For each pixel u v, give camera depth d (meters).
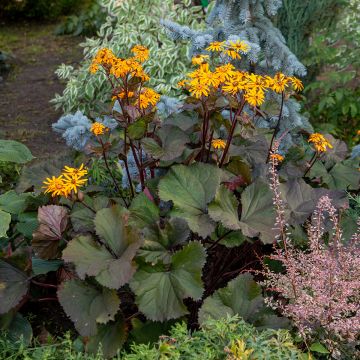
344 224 3.04
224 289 2.61
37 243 2.59
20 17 12.03
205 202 2.74
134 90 2.91
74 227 2.67
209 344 2.33
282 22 5.34
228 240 2.77
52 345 2.45
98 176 3.61
